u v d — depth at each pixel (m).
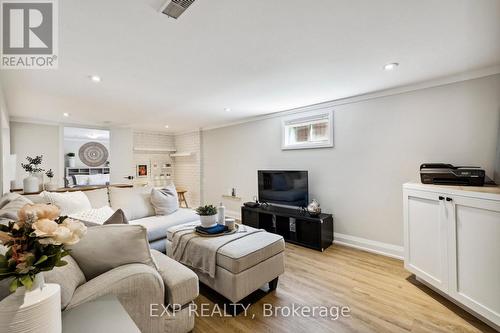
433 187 2.05
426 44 1.86
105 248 1.30
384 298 2.09
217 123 5.30
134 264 1.36
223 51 1.93
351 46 1.88
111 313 1.00
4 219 1.47
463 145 2.47
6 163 3.29
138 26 1.55
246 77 2.52
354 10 1.43
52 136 4.75
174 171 6.98
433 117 2.65
